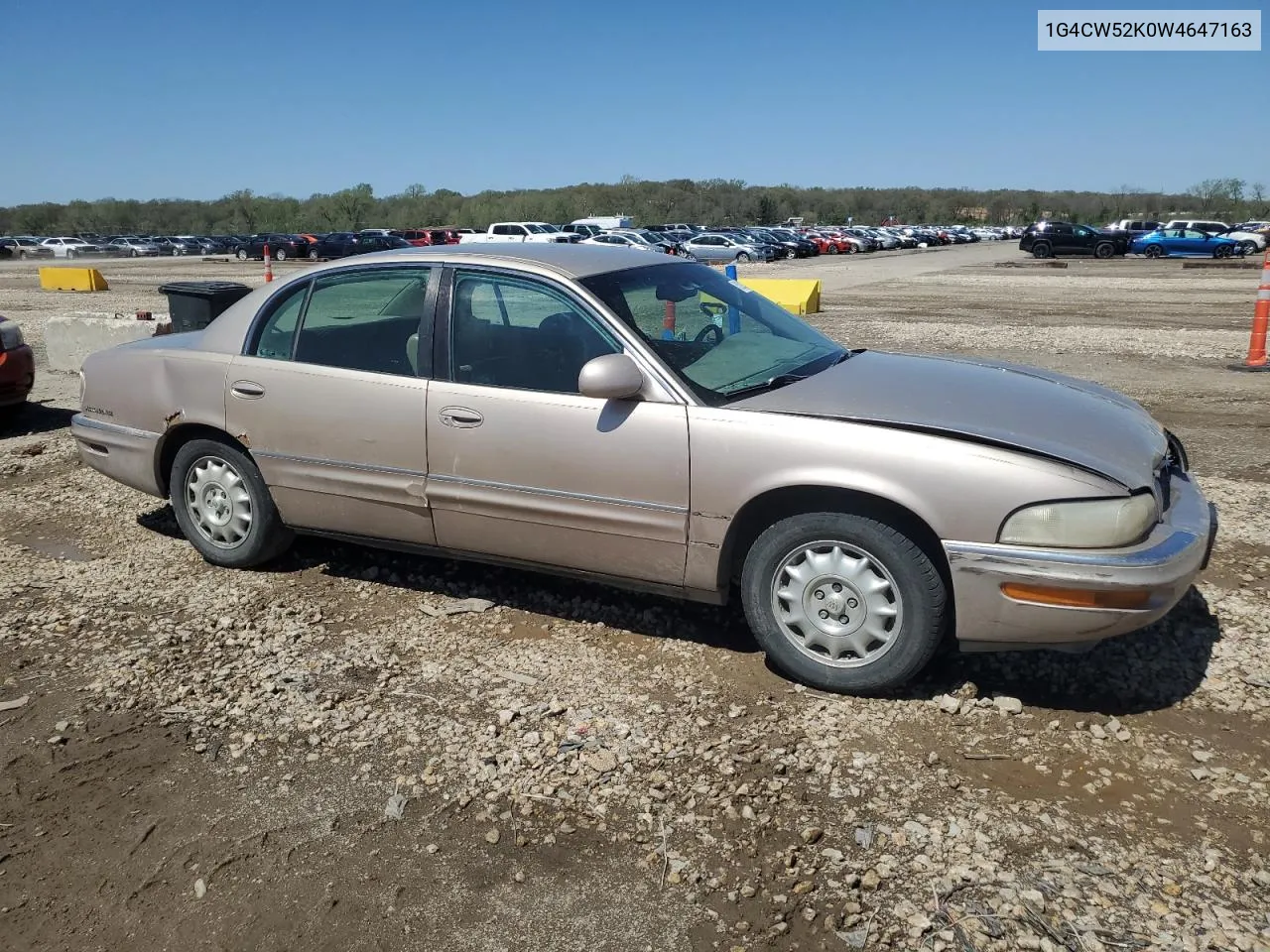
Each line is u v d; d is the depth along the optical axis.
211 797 3.16
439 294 4.33
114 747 3.45
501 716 3.56
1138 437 3.75
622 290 4.17
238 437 4.77
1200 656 3.95
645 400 3.86
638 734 3.46
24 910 2.70
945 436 3.45
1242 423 8.26
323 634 4.30
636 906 2.65
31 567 5.14
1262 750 3.30
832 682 3.70
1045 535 3.30
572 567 4.16
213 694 3.79
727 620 4.38
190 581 4.92
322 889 2.75
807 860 2.80
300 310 4.71
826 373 4.14
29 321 17.44
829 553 3.65
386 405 4.35
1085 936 2.49
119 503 6.25
